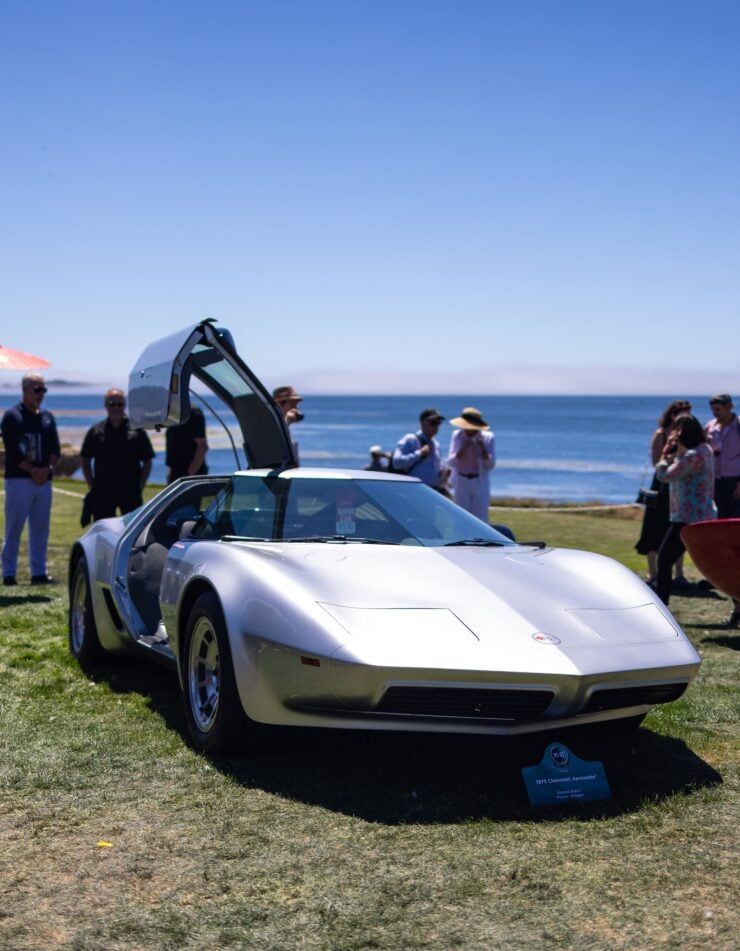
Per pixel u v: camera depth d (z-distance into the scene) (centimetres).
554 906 277
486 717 362
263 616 381
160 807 352
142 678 552
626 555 1126
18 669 567
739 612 752
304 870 300
